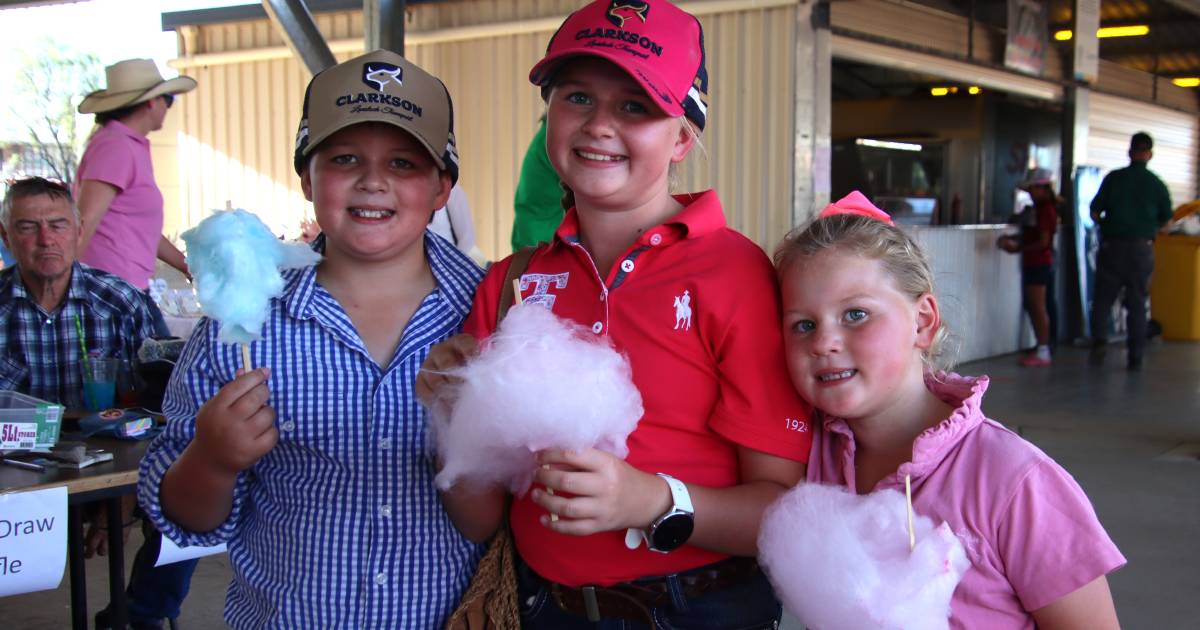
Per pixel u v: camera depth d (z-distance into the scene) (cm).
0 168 1338
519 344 135
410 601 179
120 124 442
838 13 827
